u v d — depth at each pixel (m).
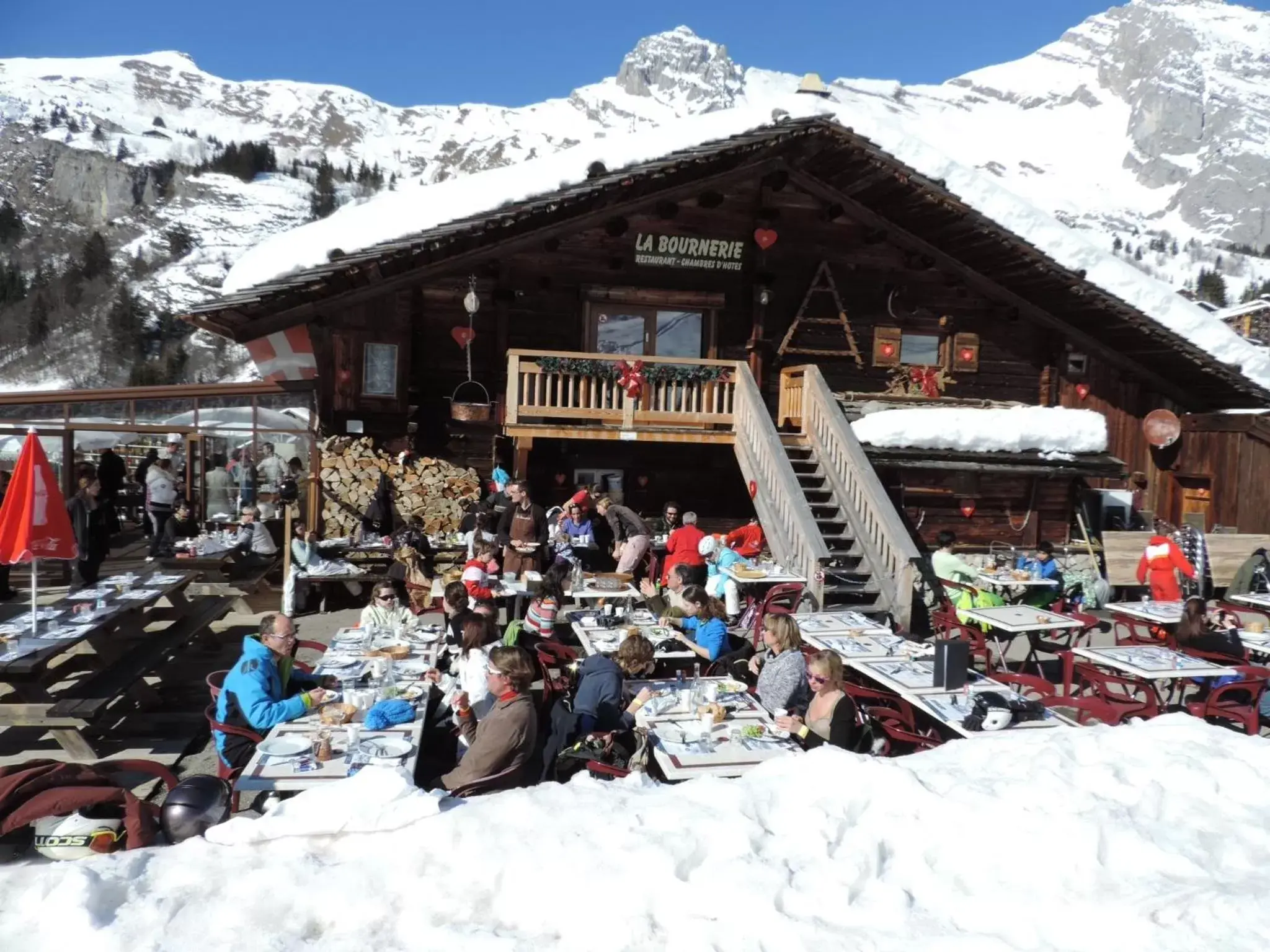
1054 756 4.44
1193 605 8.10
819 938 3.06
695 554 11.29
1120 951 2.99
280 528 13.77
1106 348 16.77
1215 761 4.29
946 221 15.07
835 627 8.42
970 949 2.99
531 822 3.79
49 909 3.23
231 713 5.61
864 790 4.07
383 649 7.07
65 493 13.41
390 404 13.75
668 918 3.21
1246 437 15.51
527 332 14.49
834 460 12.93
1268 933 2.98
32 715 6.37
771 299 15.35
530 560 10.85
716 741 5.29
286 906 3.30
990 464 13.81
